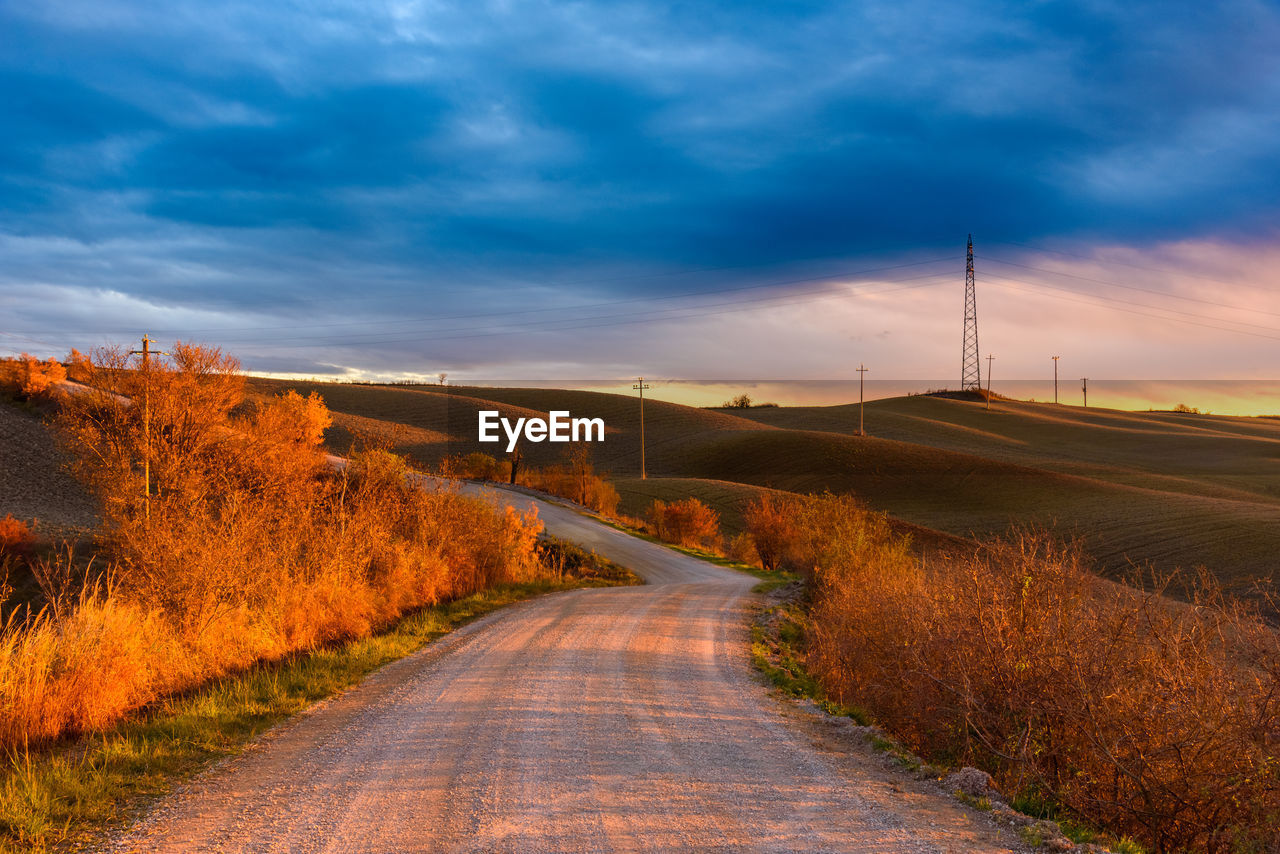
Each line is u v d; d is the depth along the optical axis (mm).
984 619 8336
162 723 7996
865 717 9461
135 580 11430
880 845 5074
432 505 21688
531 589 23609
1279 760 6164
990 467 78000
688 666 11875
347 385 122438
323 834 5188
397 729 7965
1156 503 58375
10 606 21125
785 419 139125
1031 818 5891
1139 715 6906
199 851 4930
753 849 4934
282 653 11945
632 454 94000
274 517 15750
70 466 26125
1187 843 6645
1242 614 7262
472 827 5285
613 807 5691
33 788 5785
